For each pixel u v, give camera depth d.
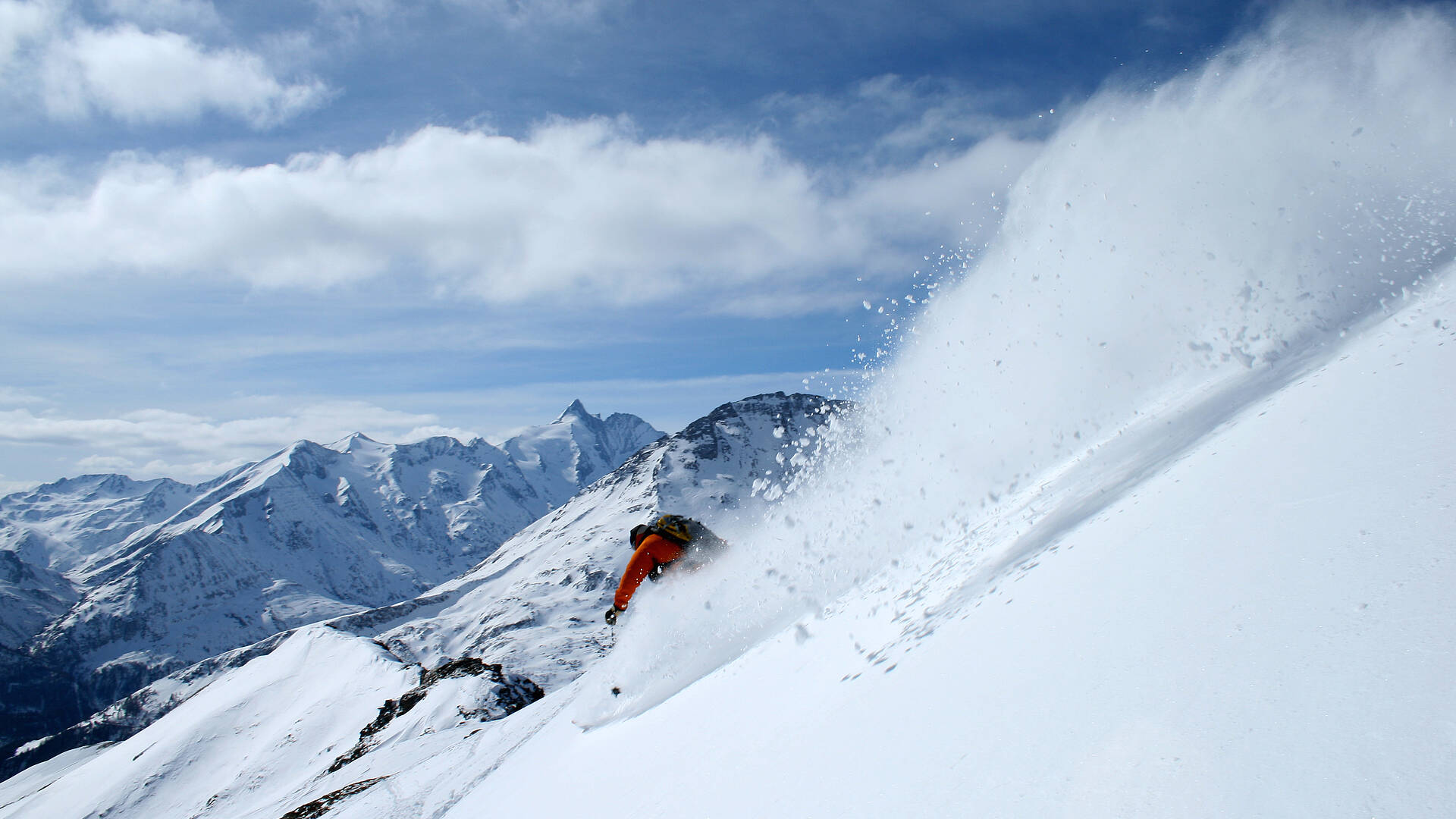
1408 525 1.54
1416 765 0.91
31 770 142.00
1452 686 1.02
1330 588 1.47
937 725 1.94
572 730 6.55
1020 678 1.90
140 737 92.31
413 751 18.67
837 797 1.91
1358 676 1.17
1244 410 3.55
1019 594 2.56
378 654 83.31
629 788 3.54
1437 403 2.10
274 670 92.31
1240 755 1.15
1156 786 1.18
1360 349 3.31
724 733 3.29
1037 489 5.11
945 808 1.50
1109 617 1.94
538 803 4.89
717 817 2.36
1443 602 1.23
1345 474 1.98
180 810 64.06
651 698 5.55
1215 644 1.52
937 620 2.89
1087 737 1.45
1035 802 1.33
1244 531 1.98
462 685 31.23
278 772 63.06
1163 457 3.52
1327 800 0.94
